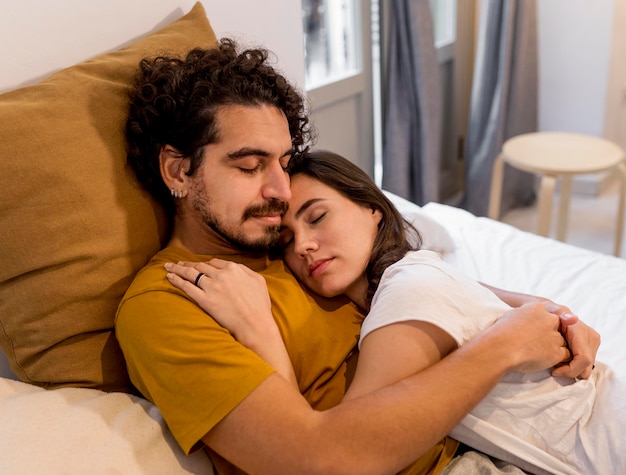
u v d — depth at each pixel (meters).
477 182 3.07
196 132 1.05
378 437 0.85
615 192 3.40
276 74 1.13
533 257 1.74
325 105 2.52
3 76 1.16
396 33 2.56
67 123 1.06
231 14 1.53
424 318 0.95
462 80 3.24
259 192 1.07
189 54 1.13
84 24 1.26
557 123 3.28
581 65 3.12
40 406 0.97
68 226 1.03
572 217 3.18
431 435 0.88
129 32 1.34
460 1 3.04
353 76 2.59
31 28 1.18
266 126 1.06
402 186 2.75
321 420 0.87
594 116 3.17
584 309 1.52
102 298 1.06
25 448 0.89
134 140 1.11
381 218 1.18
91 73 1.14
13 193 0.99
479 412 1.05
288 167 1.17
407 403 0.87
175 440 0.99
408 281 1.01
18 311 1.04
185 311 0.98
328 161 1.17
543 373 1.04
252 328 0.98
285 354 0.98
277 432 0.86
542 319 1.02
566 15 3.07
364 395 0.90
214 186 1.06
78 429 0.94
